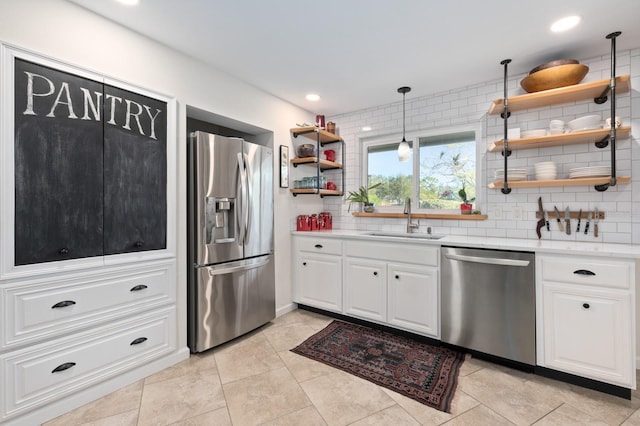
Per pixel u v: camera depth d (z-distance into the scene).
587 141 2.24
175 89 2.19
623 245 2.05
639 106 2.10
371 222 3.41
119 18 1.82
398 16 1.80
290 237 3.30
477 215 2.72
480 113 2.76
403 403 1.72
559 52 2.20
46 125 1.56
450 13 1.77
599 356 1.78
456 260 2.27
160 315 2.08
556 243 2.19
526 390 1.83
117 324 1.86
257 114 2.88
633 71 2.12
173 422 1.57
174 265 2.16
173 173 2.14
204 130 3.43
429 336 2.43
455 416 1.61
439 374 2.01
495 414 1.62
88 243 1.72
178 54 2.21
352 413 1.64
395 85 2.81
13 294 1.47
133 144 1.92
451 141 3.02
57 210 1.60
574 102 2.33
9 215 1.45
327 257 3.03
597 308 1.78
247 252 2.66
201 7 1.72
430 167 3.14
